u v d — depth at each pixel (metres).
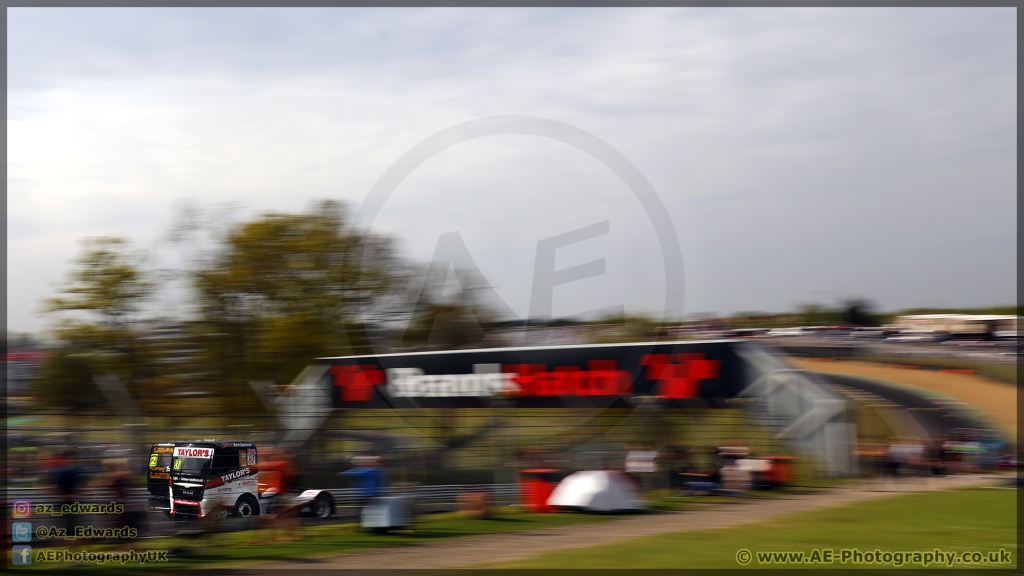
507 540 12.37
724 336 22.81
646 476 17.02
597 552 11.12
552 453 17.73
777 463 17.67
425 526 13.65
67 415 16.67
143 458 16.31
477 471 17.19
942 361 51.59
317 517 14.79
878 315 80.31
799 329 77.50
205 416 20.69
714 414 20.56
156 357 28.20
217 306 28.86
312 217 29.14
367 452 17.20
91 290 27.95
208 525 13.00
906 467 19.19
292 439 18.77
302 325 27.28
